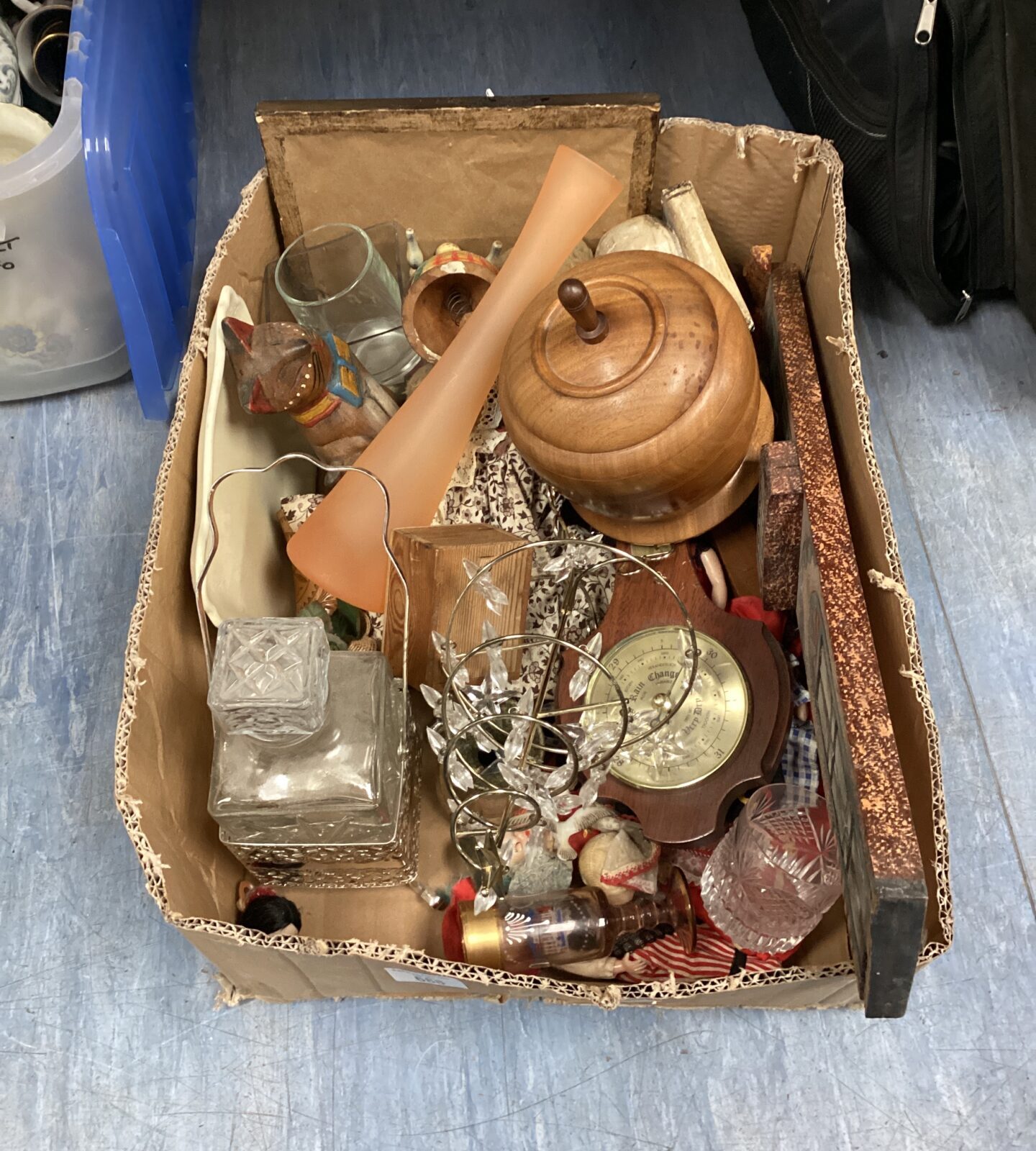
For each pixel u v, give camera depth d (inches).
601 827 33.6
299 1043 35.2
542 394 31.4
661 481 31.4
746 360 31.2
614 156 38.5
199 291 48.8
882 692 26.7
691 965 32.0
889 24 34.5
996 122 36.3
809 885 29.4
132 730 28.7
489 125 37.4
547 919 31.4
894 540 31.0
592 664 30.9
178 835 30.9
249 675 25.6
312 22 54.5
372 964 28.5
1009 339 45.6
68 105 38.3
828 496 30.7
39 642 41.9
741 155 37.6
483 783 29.1
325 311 38.2
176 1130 34.4
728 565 37.6
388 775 29.7
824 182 36.6
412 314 36.9
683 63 52.4
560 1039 34.9
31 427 45.9
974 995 35.2
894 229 40.3
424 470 34.7
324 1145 33.9
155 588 31.2
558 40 53.4
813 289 38.9
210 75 53.7
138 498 44.4
